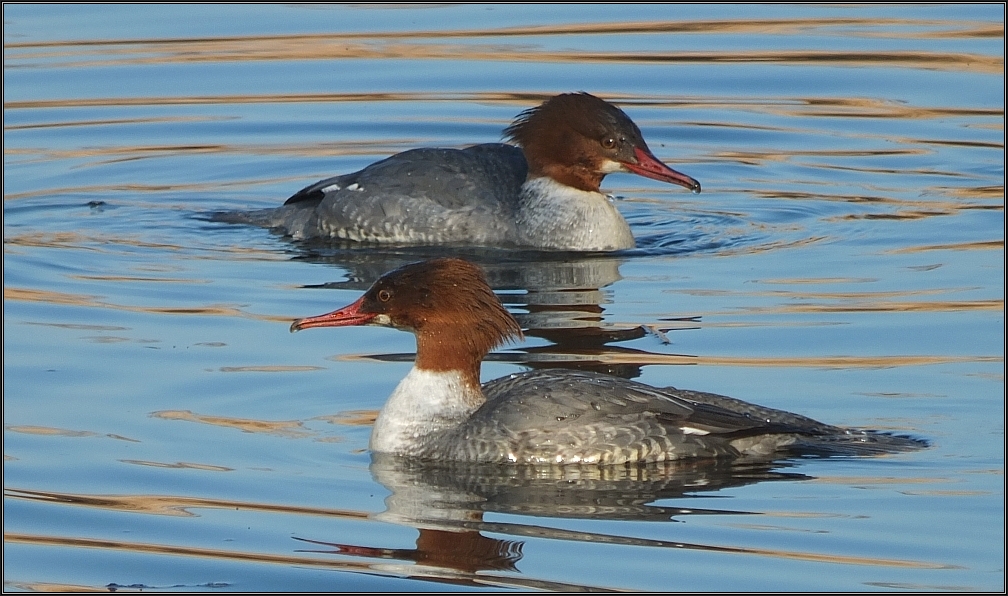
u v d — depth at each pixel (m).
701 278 17.80
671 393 13.14
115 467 12.67
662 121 24.48
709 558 10.98
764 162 22.94
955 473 12.34
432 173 20.02
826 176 22.23
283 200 21.86
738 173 22.53
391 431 13.19
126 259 18.81
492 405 13.11
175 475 12.53
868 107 25.05
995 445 12.80
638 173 19.27
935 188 21.53
